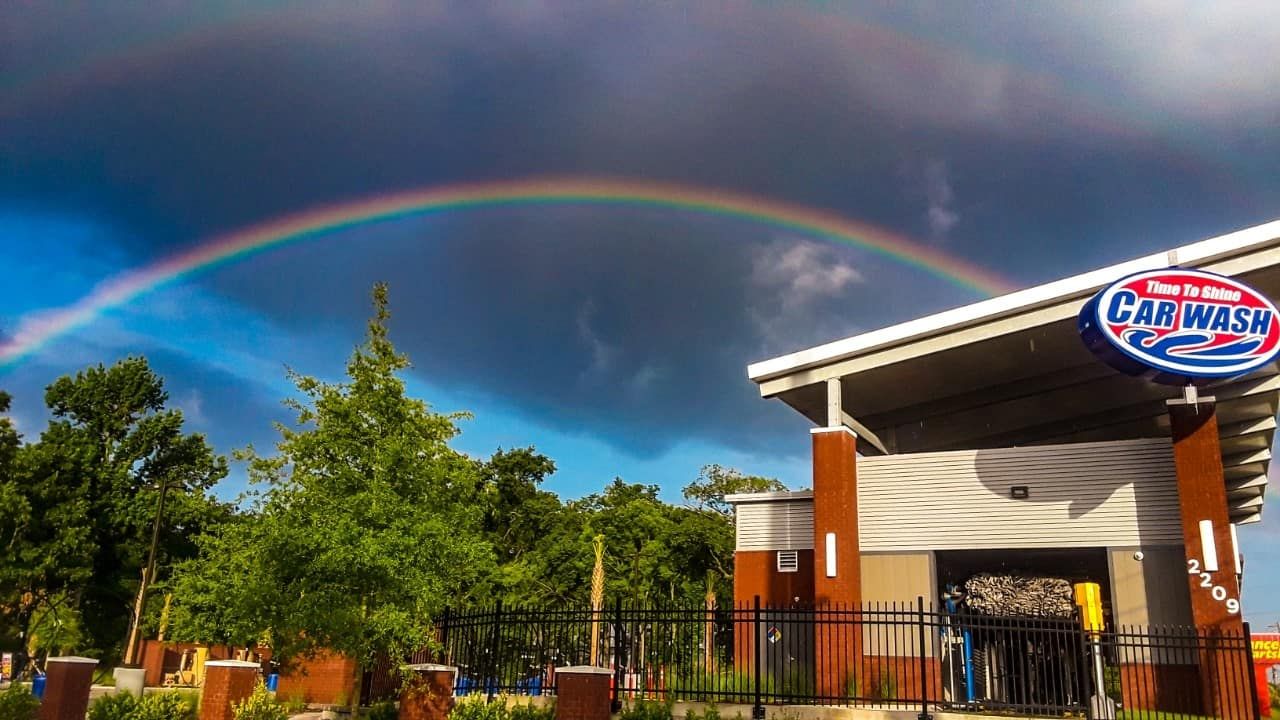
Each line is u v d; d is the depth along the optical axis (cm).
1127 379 2555
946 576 2389
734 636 2202
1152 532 2061
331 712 1920
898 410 2767
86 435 4722
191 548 4697
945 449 3177
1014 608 2128
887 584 2275
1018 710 1702
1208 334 1920
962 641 2066
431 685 1622
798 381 2420
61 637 4056
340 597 1598
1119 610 2041
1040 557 2334
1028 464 2230
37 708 1644
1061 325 2172
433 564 1677
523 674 1769
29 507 4109
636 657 1875
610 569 4519
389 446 1689
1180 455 1980
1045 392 2594
